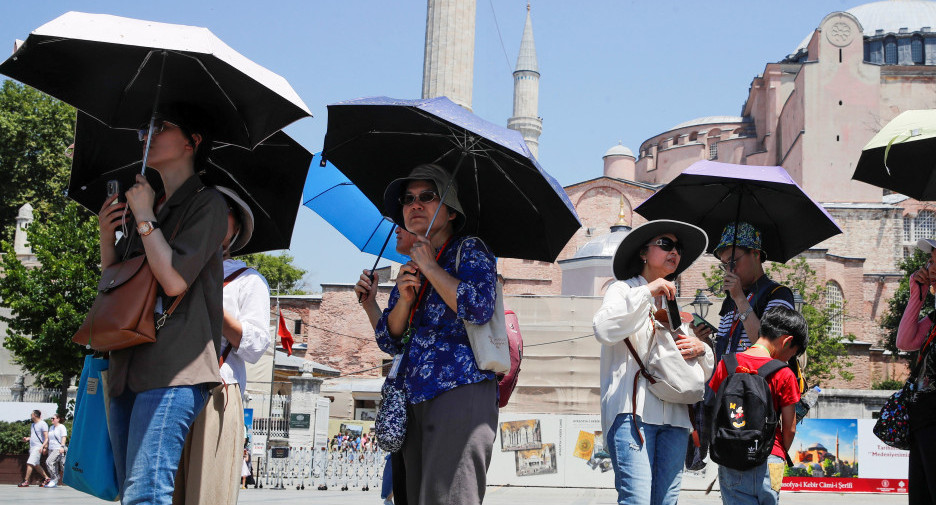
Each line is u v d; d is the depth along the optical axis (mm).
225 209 3879
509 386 6180
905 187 5668
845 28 73562
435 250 4246
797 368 5262
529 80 96750
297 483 22109
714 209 6281
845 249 68625
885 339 61656
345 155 4699
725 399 4816
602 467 20938
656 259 5160
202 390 3707
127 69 3939
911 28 93000
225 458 4246
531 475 21156
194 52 3689
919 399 4895
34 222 31172
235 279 4789
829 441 20312
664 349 4742
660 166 90750
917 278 5188
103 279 3689
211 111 4152
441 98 4195
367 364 56938
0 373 48625
